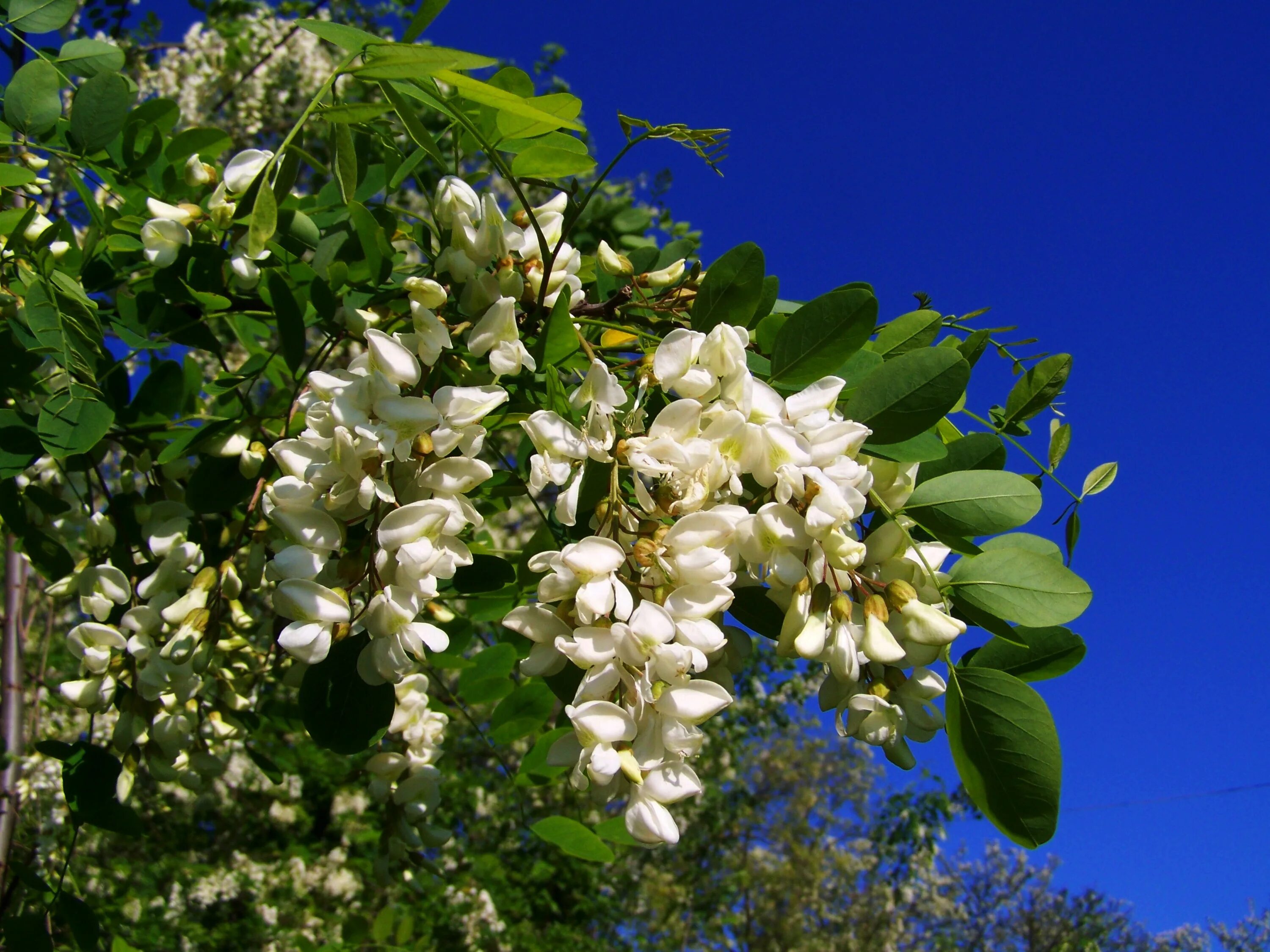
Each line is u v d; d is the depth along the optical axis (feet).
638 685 1.03
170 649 1.26
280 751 6.07
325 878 6.13
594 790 1.06
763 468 1.08
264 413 1.45
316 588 1.09
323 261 1.37
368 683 1.17
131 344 1.39
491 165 1.37
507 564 1.38
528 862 7.00
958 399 1.15
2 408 1.36
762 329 1.28
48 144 1.44
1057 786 1.09
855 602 1.14
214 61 4.82
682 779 1.03
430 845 1.49
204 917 5.89
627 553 1.08
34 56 1.61
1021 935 14.11
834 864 12.75
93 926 1.53
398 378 1.08
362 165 1.56
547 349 1.18
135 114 1.55
